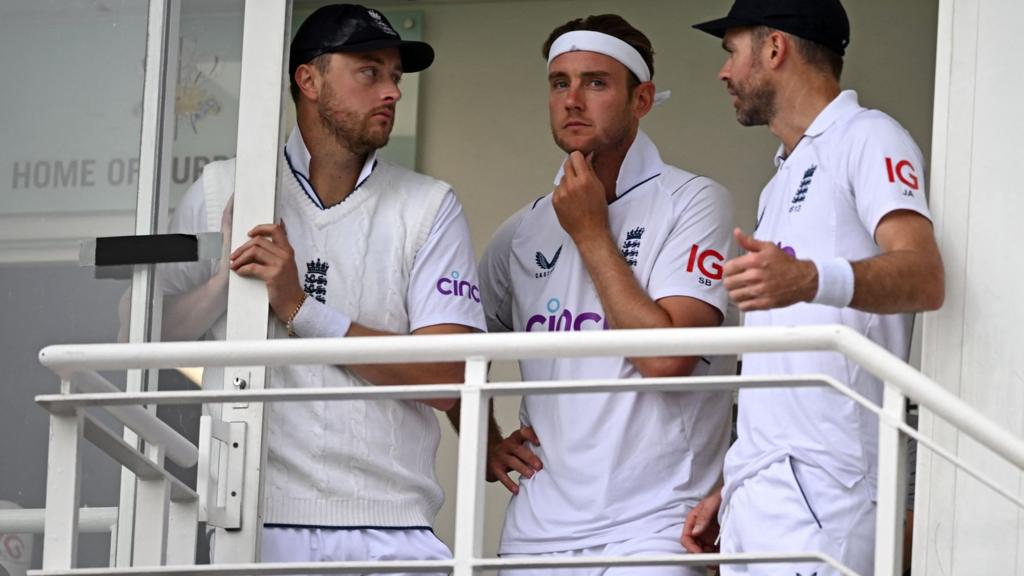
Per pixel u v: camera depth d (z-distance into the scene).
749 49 11.78
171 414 11.58
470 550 8.52
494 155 19.17
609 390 8.48
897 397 8.12
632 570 12.36
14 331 11.99
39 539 11.77
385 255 12.52
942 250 11.05
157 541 10.47
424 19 19.50
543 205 13.78
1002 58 11.19
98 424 9.71
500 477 13.03
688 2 18.91
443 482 19.08
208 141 12.02
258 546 11.36
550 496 12.77
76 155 12.16
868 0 18.42
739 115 11.91
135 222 12.02
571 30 13.52
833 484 10.81
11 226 12.15
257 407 11.52
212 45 12.12
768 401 11.17
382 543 12.10
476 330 12.55
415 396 8.72
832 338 8.25
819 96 11.62
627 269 12.80
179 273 11.85
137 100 12.16
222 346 9.06
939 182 11.16
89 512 11.49
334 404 12.14
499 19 19.38
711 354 8.48
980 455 10.73
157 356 9.17
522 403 13.39
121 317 11.85
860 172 10.97
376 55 12.69
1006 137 11.09
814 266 9.68
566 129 13.34
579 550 12.52
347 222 12.55
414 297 12.52
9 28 12.41
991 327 10.88
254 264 11.72
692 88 18.77
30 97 12.31
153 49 12.19
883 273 9.93
